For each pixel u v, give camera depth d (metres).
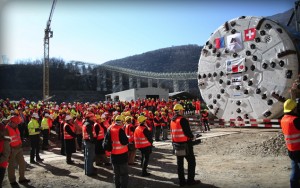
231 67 19.12
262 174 9.55
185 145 8.71
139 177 10.19
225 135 17.03
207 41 20.75
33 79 122.25
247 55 18.36
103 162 12.45
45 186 9.53
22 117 20.41
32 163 13.26
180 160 8.88
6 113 22.41
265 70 17.53
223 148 14.38
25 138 21.94
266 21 17.64
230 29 19.34
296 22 20.67
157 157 13.70
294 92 15.41
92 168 10.75
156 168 11.48
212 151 14.12
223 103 19.75
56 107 24.94
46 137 17.95
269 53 17.36
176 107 8.92
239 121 18.88
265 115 17.59
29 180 10.13
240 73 18.75
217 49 20.06
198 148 14.97
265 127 17.94
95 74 138.12
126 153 7.96
